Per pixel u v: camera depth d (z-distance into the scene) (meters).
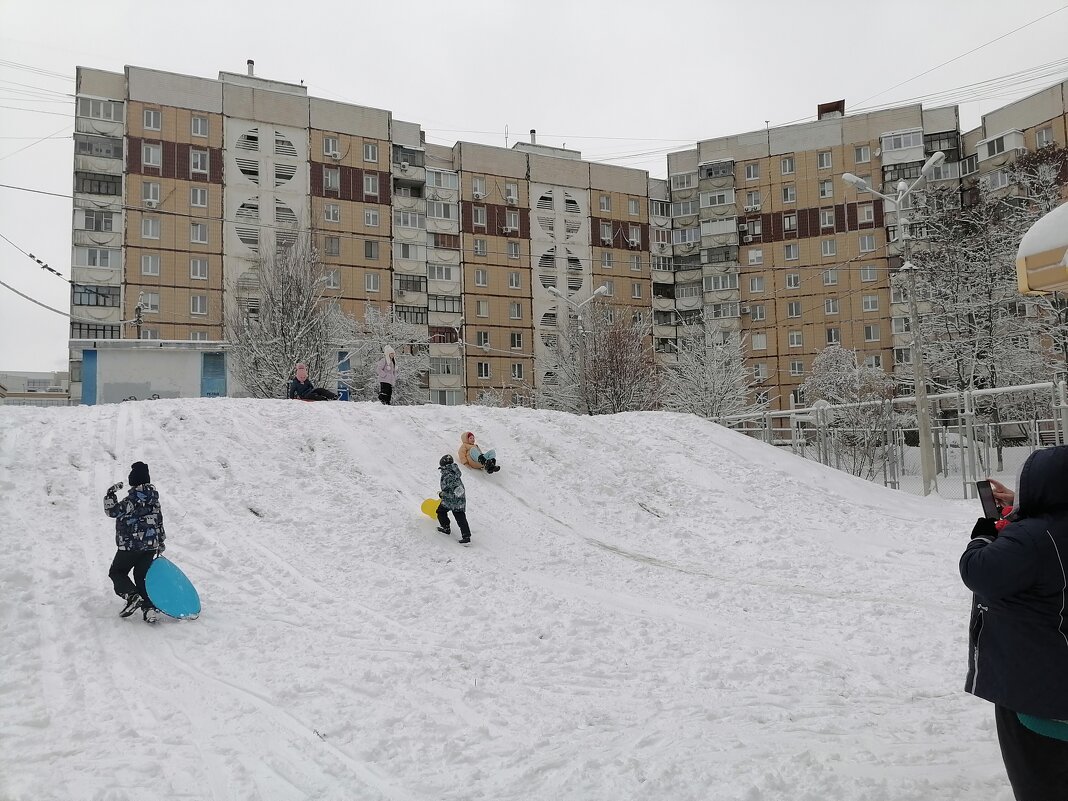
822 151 55.34
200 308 45.00
